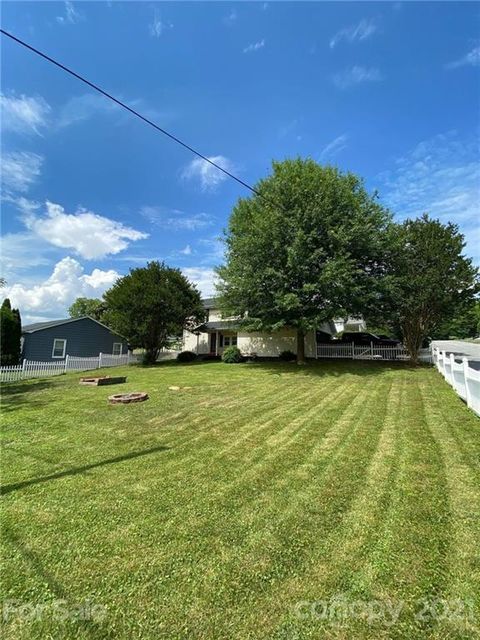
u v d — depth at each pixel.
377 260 16.14
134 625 1.91
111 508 3.26
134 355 23.27
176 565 2.41
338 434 5.49
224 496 3.45
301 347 17.89
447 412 6.72
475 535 2.65
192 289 22.67
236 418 6.76
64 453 4.85
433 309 15.80
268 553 2.51
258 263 15.30
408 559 2.39
